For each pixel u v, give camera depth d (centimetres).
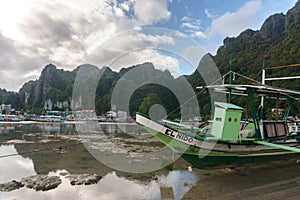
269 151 827
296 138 917
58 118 5538
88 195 609
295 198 594
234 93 960
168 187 675
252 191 645
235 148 745
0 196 593
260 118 925
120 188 665
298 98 970
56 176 765
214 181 732
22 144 1537
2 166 920
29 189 648
